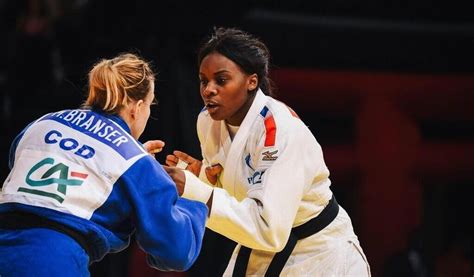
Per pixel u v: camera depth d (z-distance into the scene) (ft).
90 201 25.25
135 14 61.77
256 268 30.07
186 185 27.63
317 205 29.58
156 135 57.41
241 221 27.40
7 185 25.86
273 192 27.63
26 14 67.51
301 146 28.40
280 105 29.30
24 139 26.63
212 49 28.63
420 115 70.90
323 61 69.51
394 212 66.90
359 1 71.05
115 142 26.00
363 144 68.33
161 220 25.41
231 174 29.37
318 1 70.13
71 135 26.16
